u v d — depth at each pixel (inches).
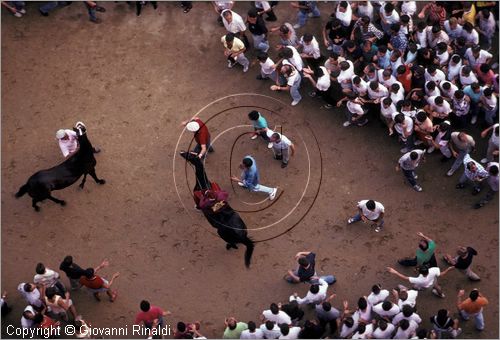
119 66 1029.8
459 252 842.8
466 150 903.7
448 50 956.0
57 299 826.2
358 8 1000.2
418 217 910.4
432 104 914.7
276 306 806.5
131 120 986.1
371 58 962.1
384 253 890.1
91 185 940.0
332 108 983.0
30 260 896.9
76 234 911.7
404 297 813.9
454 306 858.1
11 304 871.7
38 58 1039.6
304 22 1042.7
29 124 987.9
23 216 924.0
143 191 935.7
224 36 1013.2
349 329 805.9
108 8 1072.8
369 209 874.1
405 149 950.4
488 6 995.3
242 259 890.1
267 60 967.0
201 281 879.7
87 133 976.9
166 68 1025.5
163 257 894.4
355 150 956.0
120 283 880.3
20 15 1069.8
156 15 1067.3
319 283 833.5
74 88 1014.4
